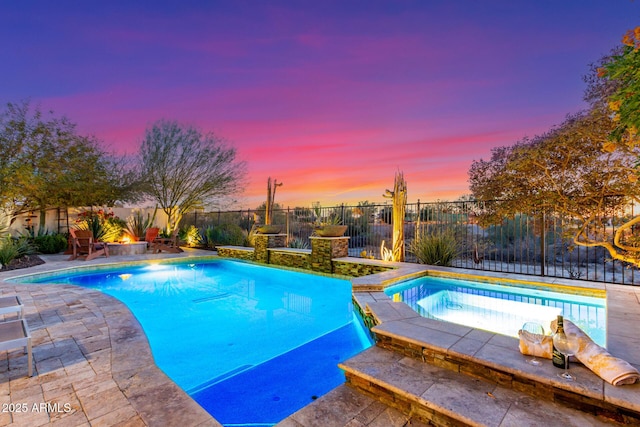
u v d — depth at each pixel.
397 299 6.04
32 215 13.40
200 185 16.52
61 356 3.36
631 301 4.54
